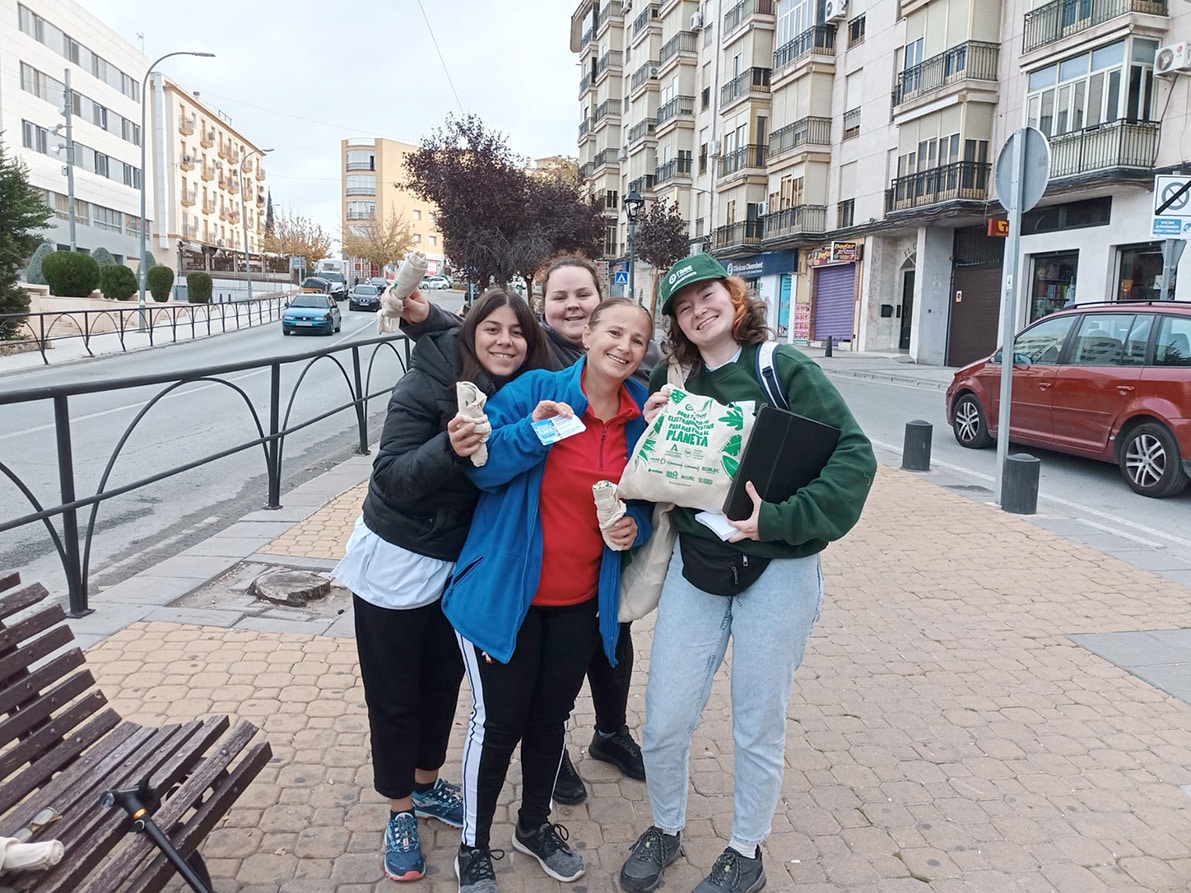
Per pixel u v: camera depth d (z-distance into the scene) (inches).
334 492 294.7
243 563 212.4
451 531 98.6
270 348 1039.0
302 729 132.6
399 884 101.3
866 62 1157.1
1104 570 221.1
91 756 91.5
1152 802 119.8
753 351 98.4
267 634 167.0
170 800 86.0
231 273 2714.1
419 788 113.7
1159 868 106.0
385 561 98.0
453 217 888.3
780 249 1387.8
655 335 127.0
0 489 305.6
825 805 118.0
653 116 1959.9
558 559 95.7
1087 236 806.5
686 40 1753.2
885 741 134.7
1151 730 139.5
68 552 172.1
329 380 663.8
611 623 99.1
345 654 159.0
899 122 1054.4
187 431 432.8
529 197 915.4
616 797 120.8
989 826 113.9
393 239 3501.5
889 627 180.5
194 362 850.8
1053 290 869.8
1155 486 318.3
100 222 2114.9
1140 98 742.5
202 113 2844.5
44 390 162.2
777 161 1375.5
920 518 270.4
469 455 89.5
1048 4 829.2
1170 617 188.7
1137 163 740.0
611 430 98.7
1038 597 200.1
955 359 1013.8
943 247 1011.9
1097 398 339.9
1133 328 335.6
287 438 429.1
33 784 86.0
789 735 136.1
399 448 97.2
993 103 935.7
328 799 116.2
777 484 90.3
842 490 89.3
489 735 97.6
